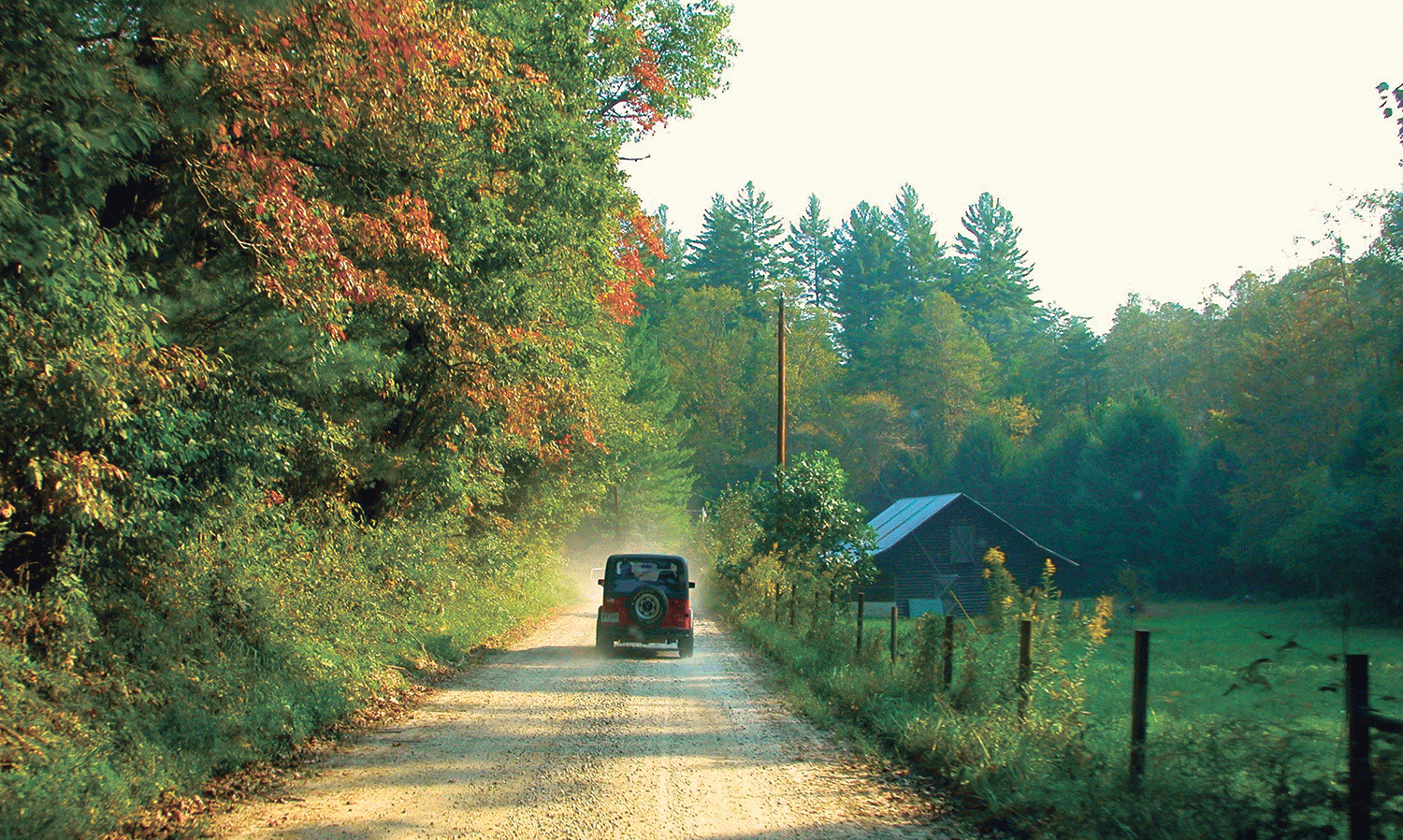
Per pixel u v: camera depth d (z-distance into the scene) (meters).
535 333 18.84
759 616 23.70
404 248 13.62
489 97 12.64
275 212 9.60
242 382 10.65
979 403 89.12
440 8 11.61
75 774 6.24
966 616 10.73
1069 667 8.95
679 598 17.44
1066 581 61.91
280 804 6.79
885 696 10.87
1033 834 6.35
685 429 70.06
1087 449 66.12
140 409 8.34
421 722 10.14
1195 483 60.75
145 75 8.00
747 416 94.06
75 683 7.17
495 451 20.34
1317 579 39.81
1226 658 18.14
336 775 7.70
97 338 7.30
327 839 5.99
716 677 14.59
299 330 10.60
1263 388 51.81
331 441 13.49
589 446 29.44
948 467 80.88
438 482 17.73
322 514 14.24
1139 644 6.73
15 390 7.03
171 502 9.61
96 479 7.48
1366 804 5.03
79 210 7.56
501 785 7.41
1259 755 5.82
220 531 10.30
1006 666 9.41
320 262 10.36
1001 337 109.00
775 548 26.52
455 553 20.09
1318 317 50.62
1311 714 6.50
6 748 6.16
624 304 28.03
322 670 10.25
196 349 9.30
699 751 8.91
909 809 7.04
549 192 16.64
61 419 7.19
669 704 11.71
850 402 89.81
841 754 8.97
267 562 10.76
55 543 7.91
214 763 7.68
